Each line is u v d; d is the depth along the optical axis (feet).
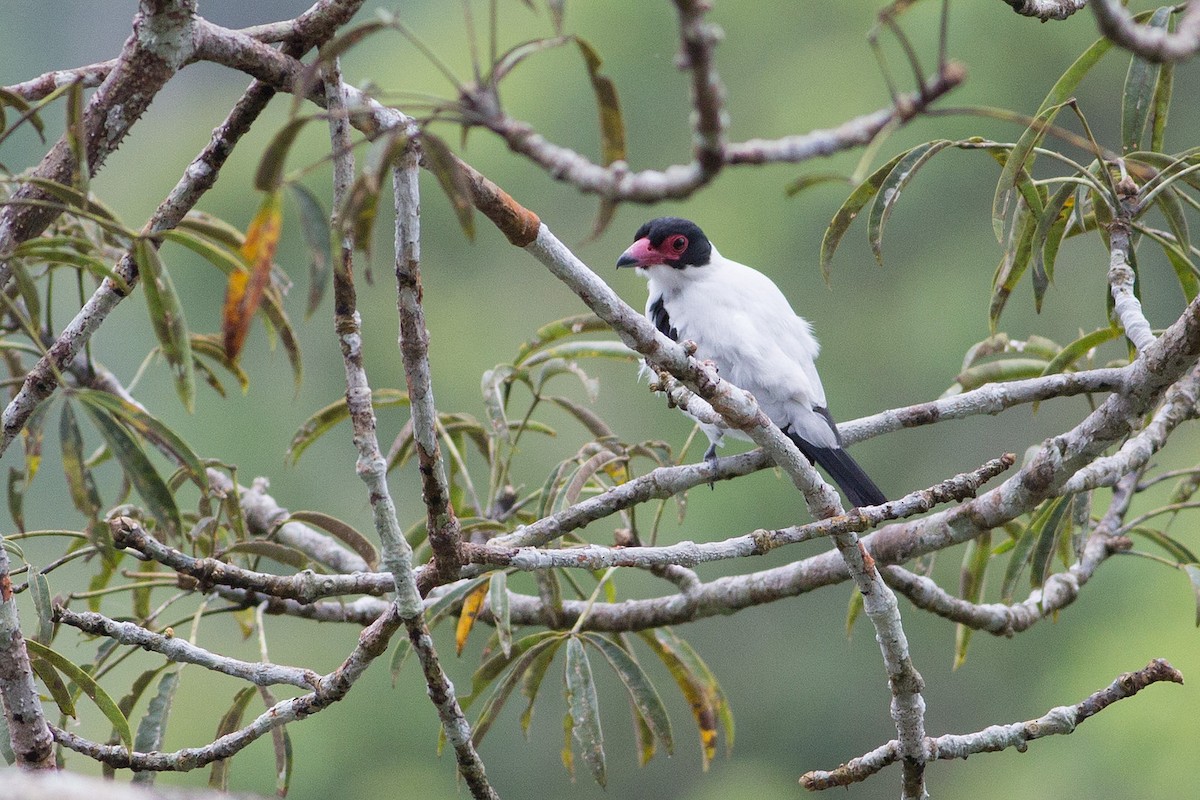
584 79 80.84
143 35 22.00
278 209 15.05
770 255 76.69
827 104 77.36
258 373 74.23
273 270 28.91
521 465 70.03
